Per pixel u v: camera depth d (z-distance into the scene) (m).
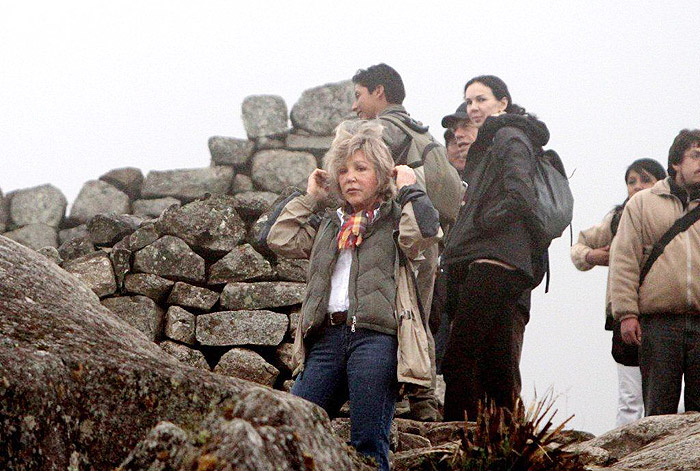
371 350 13.20
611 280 20.30
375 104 20.67
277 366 21.77
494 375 18.72
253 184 33.53
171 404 9.84
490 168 19.42
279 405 8.86
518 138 19.17
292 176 33.34
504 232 18.86
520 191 18.55
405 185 14.01
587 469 13.41
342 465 8.98
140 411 9.70
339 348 13.50
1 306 10.48
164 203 33.62
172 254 22.38
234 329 21.75
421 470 14.12
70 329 10.55
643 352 19.80
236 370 21.31
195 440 8.52
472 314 18.72
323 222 14.67
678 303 19.44
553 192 19.39
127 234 24.52
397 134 19.50
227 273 22.33
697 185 19.88
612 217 23.05
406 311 13.38
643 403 20.36
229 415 8.77
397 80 20.73
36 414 9.12
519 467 12.66
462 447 13.00
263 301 21.98
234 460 8.05
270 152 33.56
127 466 8.50
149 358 10.47
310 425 9.11
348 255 13.95
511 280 18.69
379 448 12.97
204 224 22.55
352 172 14.06
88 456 9.30
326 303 13.65
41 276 11.81
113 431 9.53
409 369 13.01
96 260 22.31
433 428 18.61
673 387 19.36
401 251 13.82
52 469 9.03
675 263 19.55
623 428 17.34
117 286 22.19
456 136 23.73
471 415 18.83
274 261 22.48
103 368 9.73
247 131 33.81
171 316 21.83
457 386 18.86
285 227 14.94
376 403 13.00
